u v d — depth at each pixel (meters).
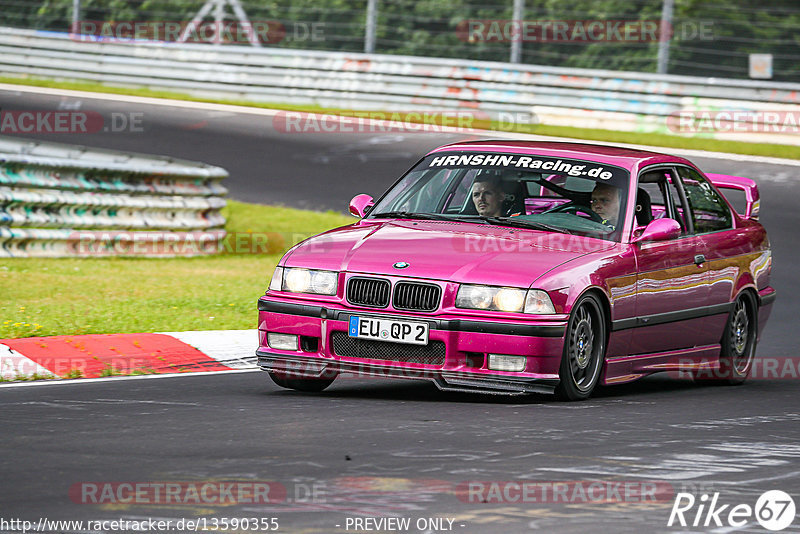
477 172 25.81
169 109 77.44
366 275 22.27
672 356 25.72
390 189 26.53
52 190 42.41
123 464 16.27
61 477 15.48
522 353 21.52
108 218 44.50
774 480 16.22
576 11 98.00
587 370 23.09
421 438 18.41
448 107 77.50
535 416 20.75
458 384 21.75
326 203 56.50
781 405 23.45
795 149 68.56
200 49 84.06
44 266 40.47
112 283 37.75
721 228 27.92
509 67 76.38
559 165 25.56
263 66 82.38
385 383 25.70
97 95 81.56
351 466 16.36
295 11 107.94
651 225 24.45
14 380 24.27
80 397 21.94
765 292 29.12
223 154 65.50
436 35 102.38
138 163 48.44
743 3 96.00
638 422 20.53
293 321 22.77
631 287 23.92
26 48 88.44
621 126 74.12
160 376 25.30
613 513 14.22
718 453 17.98
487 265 22.17
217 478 15.52
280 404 21.61
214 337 29.05
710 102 72.12
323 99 80.62
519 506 14.41
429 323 21.72
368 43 84.31
